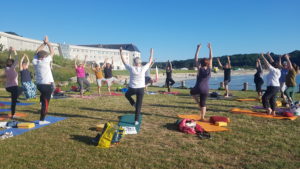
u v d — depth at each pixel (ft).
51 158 15.08
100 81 47.21
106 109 31.01
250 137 19.34
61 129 21.38
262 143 17.97
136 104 22.65
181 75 220.64
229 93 50.39
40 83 22.44
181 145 17.53
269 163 14.48
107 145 17.06
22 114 27.71
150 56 23.11
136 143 17.95
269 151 16.35
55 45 200.64
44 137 19.17
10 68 25.09
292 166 14.06
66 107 32.37
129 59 294.25
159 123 23.76
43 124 23.12
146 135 19.88
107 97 43.75
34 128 21.71
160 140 18.65
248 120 25.05
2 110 30.55
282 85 34.88
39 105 34.42
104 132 17.39
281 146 17.28
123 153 16.01
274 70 26.43
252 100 39.55
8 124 22.22
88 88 54.24
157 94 49.78
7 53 93.04
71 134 19.97
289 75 32.60
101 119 25.32
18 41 136.67
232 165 14.30
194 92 24.27
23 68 40.37
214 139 18.89
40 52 22.38
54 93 45.11
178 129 21.33
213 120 23.50
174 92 54.19
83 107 32.45
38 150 16.39
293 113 27.71
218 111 29.96
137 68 22.33
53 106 33.19
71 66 118.93
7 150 16.29
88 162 14.57
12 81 25.11
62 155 15.57
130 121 23.91
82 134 19.98
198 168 13.89
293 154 15.90
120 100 39.55
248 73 292.40
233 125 23.06
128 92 22.71
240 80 166.71
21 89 39.34
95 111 29.63
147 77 54.29
